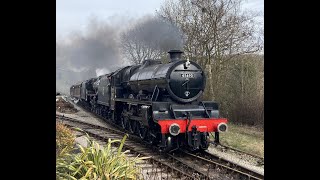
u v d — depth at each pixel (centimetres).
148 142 1058
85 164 503
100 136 1220
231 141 1195
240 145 1117
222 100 1838
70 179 481
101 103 1936
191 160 884
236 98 1822
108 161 523
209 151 1001
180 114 951
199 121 921
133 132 1230
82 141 1109
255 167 812
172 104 967
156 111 934
